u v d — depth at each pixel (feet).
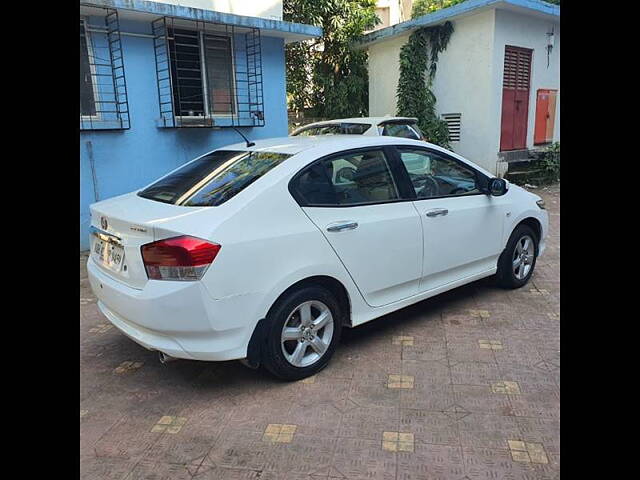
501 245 14.02
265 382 10.16
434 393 9.60
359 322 11.04
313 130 27.25
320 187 10.30
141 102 21.80
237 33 24.36
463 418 8.80
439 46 34.04
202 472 7.66
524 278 15.03
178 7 20.61
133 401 9.61
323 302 10.23
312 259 9.82
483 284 15.47
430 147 12.71
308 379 10.21
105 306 10.64
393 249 11.25
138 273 9.00
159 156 22.70
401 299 11.82
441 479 7.38
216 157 11.83
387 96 38.37
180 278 8.53
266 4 25.59
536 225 15.25
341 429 8.58
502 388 9.70
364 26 38.91
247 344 9.29
